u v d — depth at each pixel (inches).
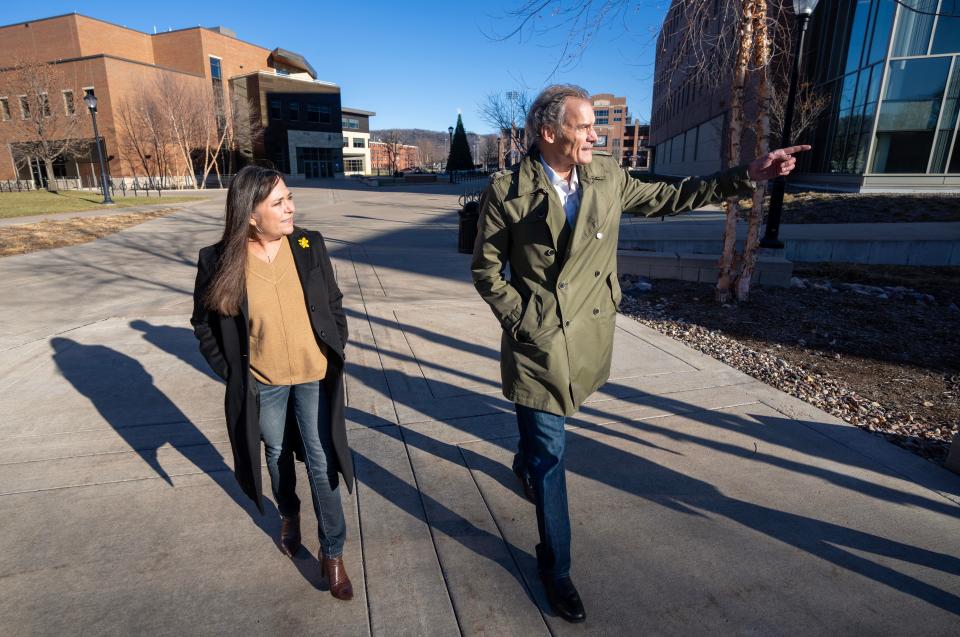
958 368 185.2
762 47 217.2
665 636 78.6
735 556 94.6
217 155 1911.9
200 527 101.9
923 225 476.1
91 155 1627.7
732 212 258.4
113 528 101.2
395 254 406.0
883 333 223.8
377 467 122.3
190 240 493.0
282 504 91.7
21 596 85.3
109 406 150.3
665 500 110.0
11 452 126.6
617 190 83.5
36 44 1700.3
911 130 712.4
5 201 994.7
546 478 82.5
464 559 94.6
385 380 170.2
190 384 165.0
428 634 79.3
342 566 85.7
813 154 948.0
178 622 80.8
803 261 394.3
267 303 78.0
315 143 2193.7
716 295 270.1
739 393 160.2
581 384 83.2
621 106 3767.2
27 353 189.9
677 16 254.7
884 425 142.6
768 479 117.3
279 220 75.1
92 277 319.6
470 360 187.3
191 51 1854.1
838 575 90.1
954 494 111.5
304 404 82.7
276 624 80.7
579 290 81.3
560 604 81.4
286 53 2251.5
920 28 682.2
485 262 83.5
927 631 79.1
